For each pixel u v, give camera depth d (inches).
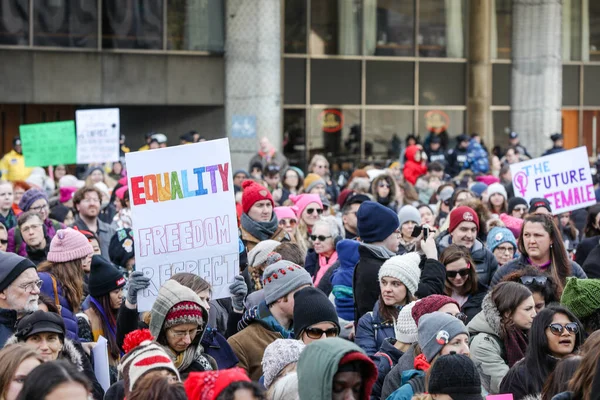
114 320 520.7
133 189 493.7
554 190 862.5
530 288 532.1
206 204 497.0
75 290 550.3
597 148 2053.4
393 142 1925.4
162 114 1814.7
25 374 341.1
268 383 396.5
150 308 481.1
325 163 1232.8
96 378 456.8
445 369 347.3
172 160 496.4
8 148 1775.3
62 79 1701.5
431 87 1943.9
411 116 1934.1
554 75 1957.4
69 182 1067.9
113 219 840.9
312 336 421.4
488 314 496.4
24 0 1676.9
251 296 513.0
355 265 570.9
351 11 1891.0
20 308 457.7
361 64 1899.6
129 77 1732.3
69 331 475.5
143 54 1736.0
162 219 494.6
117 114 1173.7
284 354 395.5
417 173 1392.7
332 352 311.7
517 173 872.9
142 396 316.2
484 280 643.5
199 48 1759.4
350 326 556.4
